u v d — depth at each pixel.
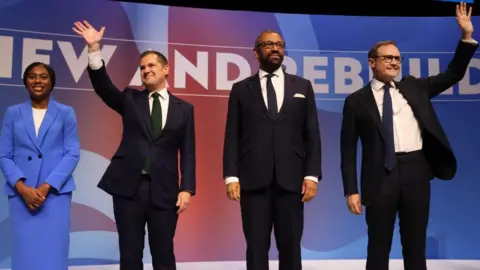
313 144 2.80
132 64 4.21
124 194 2.72
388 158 2.75
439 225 4.30
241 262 4.14
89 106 4.11
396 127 2.80
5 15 4.00
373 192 2.77
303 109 2.83
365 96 2.89
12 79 3.99
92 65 2.78
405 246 2.77
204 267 3.96
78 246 4.01
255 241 2.71
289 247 2.72
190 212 4.20
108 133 4.14
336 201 4.33
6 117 2.82
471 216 4.32
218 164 4.27
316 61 4.43
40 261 2.71
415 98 2.85
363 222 4.33
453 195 4.33
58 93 4.05
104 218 4.08
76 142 2.84
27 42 4.03
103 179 2.79
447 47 4.46
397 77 4.44
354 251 4.30
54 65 4.07
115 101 2.87
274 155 2.73
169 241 2.76
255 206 2.74
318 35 4.45
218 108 4.30
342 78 4.43
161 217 2.75
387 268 2.76
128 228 2.72
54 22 4.09
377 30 4.48
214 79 4.32
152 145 2.79
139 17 4.25
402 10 4.66
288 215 2.72
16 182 2.66
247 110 2.81
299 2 4.61
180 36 4.30
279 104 2.82
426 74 4.45
